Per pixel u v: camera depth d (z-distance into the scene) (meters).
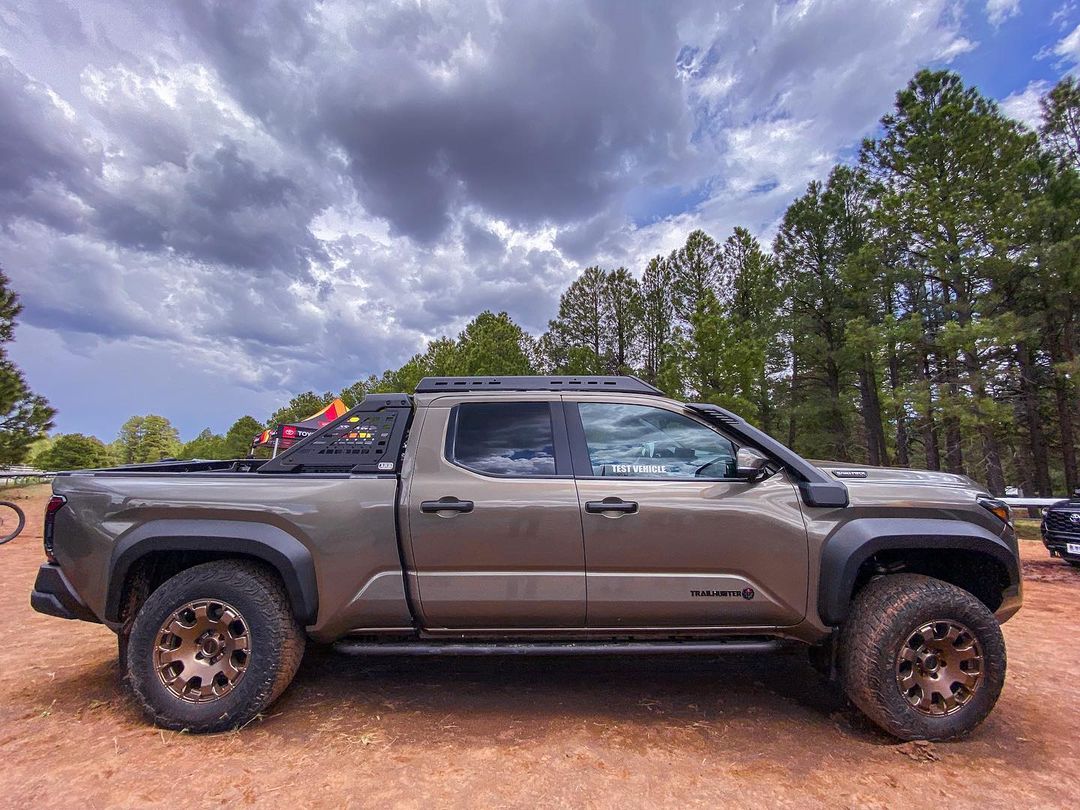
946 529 3.19
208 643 3.10
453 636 3.26
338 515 3.17
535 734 3.05
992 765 2.79
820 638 3.25
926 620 3.03
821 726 3.20
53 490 3.31
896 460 31.75
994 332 16.02
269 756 2.78
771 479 3.31
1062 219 16.80
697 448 3.45
